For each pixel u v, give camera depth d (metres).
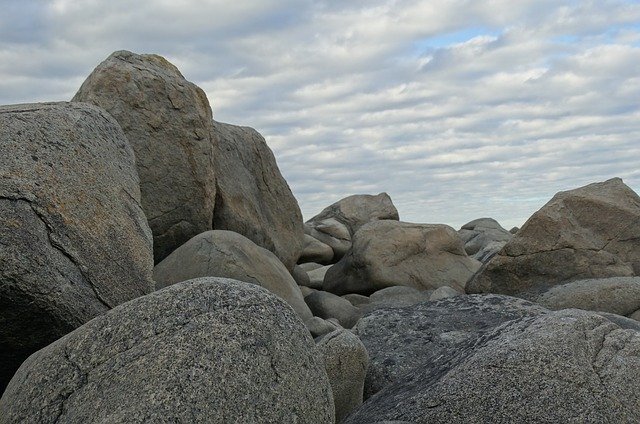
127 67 11.85
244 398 4.40
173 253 10.82
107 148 8.46
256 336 4.61
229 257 10.62
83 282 6.93
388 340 8.95
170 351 4.48
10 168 7.03
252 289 4.89
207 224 12.37
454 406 5.59
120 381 4.44
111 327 4.72
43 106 8.22
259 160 15.07
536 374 5.52
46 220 6.93
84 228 7.27
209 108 12.96
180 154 11.99
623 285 12.30
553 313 6.15
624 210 14.05
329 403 4.75
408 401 5.84
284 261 15.07
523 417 5.39
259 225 14.06
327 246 20.80
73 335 4.81
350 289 16.16
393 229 16.39
